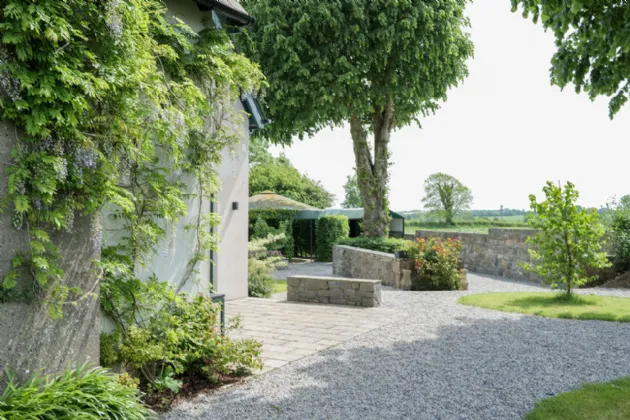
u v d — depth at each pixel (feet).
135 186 16.47
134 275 16.72
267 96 55.98
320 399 15.51
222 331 20.06
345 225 77.97
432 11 52.90
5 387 10.72
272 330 26.22
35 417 9.57
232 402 15.25
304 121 56.75
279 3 53.06
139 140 14.53
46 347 11.64
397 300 37.14
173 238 18.22
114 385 11.78
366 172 65.46
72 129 11.35
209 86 20.12
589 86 22.13
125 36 12.94
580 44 21.45
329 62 52.24
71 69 11.10
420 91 58.54
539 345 22.62
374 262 50.57
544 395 15.85
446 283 43.37
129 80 12.90
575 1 16.70
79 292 12.20
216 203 21.65
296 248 83.10
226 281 36.29
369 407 14.79
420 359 20.35
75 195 12.13
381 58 53.98
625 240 45.03
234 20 23.03
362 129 65.00
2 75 10.21
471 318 29.55
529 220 36.06
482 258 60.95
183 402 15.25
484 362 19.83
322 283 35.91
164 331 16.69
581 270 34.78
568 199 34.55
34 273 11.20
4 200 10.55
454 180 115.55
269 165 114.42
